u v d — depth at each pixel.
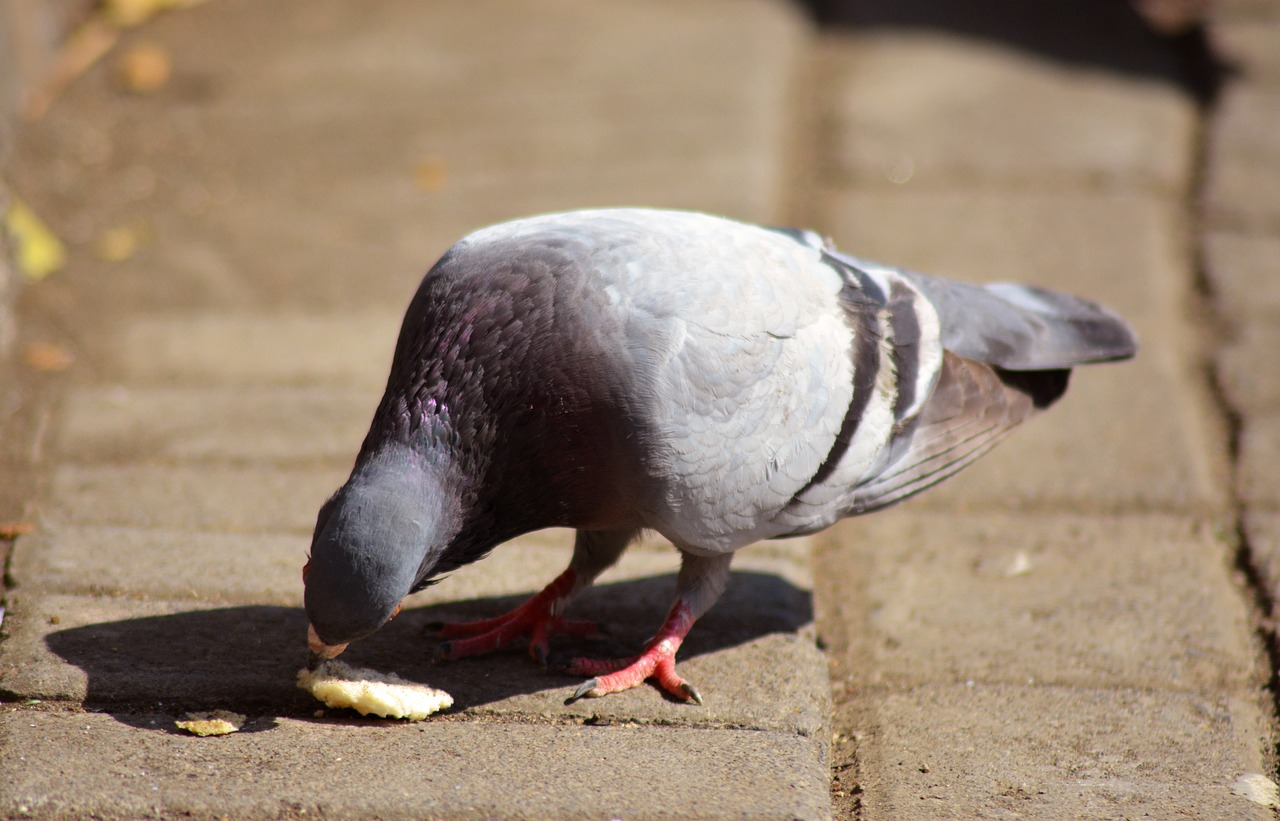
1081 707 6.21
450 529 5.46
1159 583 7.18
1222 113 12.77
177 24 14.34
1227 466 8.23
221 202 11.17
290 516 7.39
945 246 10.69
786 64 13.84
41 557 6.78
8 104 11.39
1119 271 10.40
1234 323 9.70
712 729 5.80
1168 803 5.52
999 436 6.71
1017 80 13.70
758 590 6.98
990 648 6.68
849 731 6.10
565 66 13.70
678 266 5.84
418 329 5.64
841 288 6.36
